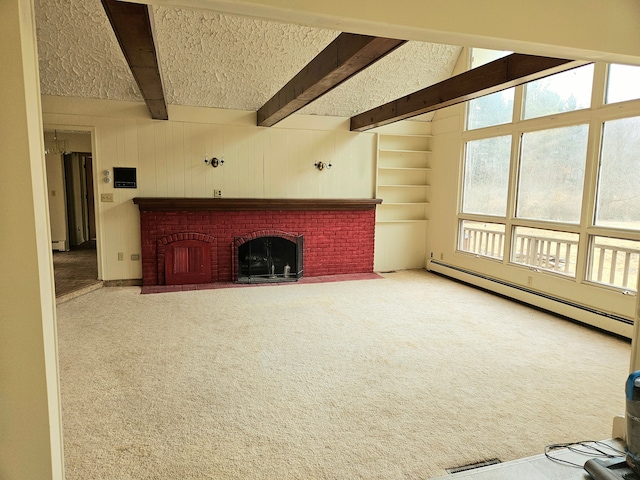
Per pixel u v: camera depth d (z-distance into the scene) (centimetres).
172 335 380
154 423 240
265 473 200
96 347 349
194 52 477
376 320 434
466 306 491
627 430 199
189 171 578
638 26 200
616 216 402
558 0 186
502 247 554
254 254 618
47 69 477
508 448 223
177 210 564
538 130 487
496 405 267
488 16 177
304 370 312
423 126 688
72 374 299
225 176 595
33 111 130
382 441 227
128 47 271
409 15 166
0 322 132
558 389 290
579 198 441
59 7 396
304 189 635
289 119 615
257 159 606
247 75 520
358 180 664
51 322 141
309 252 637
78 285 531
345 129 644
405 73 575
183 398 269
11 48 123
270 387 285
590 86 421
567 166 454
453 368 321
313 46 482
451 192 645
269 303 492
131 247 568
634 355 221
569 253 458
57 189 786
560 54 203
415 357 340
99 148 543
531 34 184
